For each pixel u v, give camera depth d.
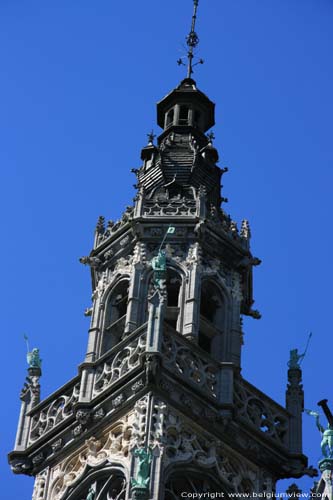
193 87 74.94
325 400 59.94
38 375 64.88
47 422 62.97
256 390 63.34
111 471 59.97
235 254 68.19
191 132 72.88
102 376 62.31
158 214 67.88
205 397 61.69
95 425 61.47
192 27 77.56
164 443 59.88
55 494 61.19
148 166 71.44
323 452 58.91
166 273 66.25
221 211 69.75
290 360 65.44
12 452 62.53
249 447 62.03
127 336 63.19
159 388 60.97
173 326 65.19
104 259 68.31
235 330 65.88
